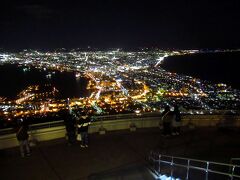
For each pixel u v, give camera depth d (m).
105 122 12.27
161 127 12.62
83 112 10.70
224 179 8.21
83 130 10.30
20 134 9.43
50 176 8.36
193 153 10.14
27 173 8.53
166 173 8.51
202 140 11.45
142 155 9.84
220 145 10.95
